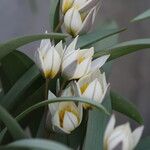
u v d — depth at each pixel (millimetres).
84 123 432
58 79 413
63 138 438
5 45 392
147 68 1273
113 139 336
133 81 1274
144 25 1260
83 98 356
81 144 431
